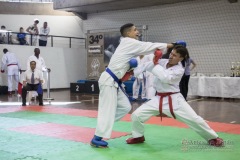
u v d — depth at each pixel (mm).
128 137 5082
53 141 4820
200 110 8352
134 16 14734
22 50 14312
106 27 15680
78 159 3883
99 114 4445
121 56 4375
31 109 8430
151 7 14164
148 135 5227
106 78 4387
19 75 13219
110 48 14203
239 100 10836
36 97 11008
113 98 4395
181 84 8781
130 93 11711
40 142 4762
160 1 13148
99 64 14562
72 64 16156
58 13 16250
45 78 14906
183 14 13312
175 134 5297
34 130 5680
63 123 6379
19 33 13977
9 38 14234
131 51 4395
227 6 12203
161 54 4277
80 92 13875
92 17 16156
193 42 13133
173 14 13586
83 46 16812
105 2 13195
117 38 13961
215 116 7344
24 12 15797
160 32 13984
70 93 13594
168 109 4371
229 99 11109
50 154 4102
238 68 11570
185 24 13289
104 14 15711
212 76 11719
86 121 6605
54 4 15039
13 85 13609
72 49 16141
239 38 11992
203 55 12898
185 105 4367
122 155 4055
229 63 12273
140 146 4520
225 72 12367
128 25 4516
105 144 4426
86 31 16453
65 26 16469
